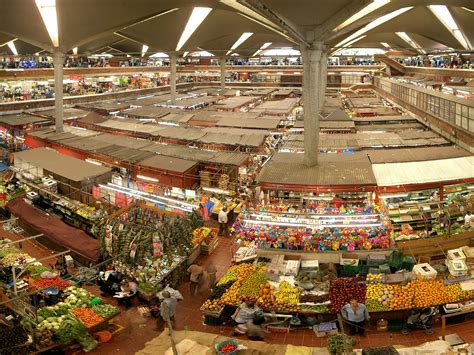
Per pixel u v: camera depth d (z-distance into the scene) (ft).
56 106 89.61
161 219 47.80
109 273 43.14
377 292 35.45
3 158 90.68
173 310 37.04
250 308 35.99
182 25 113.60
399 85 116.67
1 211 63.31
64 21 80.18
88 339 34.30
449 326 35.65
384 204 50.44
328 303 35.58
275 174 54.95
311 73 58.34
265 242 45.37
